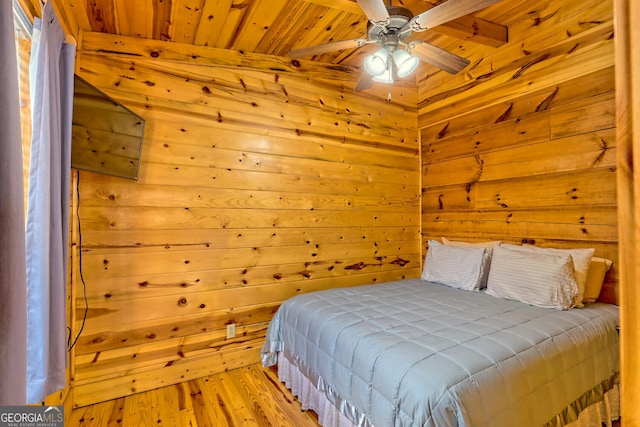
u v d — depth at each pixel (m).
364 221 3.32
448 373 1.31
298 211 2.95
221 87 2.63
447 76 3.40
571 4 2.43
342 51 2.93
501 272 2.42
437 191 3.53
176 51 2.48
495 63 2.95
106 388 2.20
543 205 2.62
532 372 1.44
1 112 0.92
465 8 1.56
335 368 1.78
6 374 0.92
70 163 1.61
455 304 2.21
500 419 1.28
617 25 0.44
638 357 0.41
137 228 2.32
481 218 3.08
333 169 3.15
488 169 3.02
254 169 2.75
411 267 3.64
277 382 2.45
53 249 1.46
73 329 2.09
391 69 2.01
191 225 2.50
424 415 1.22
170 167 2.43
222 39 2.51
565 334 1.70
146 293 2.34
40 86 1.32
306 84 3.02
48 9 1.35
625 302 0.42
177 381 2.43
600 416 1.72
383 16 1.64
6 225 0.92
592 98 2.33
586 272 2.18
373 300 2.35
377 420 1.43
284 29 2.43
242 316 2.68
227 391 2.32
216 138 2.60
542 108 2.62
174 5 2.03
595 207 2.32
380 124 3.45
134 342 2.30
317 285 3.04
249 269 2.71
